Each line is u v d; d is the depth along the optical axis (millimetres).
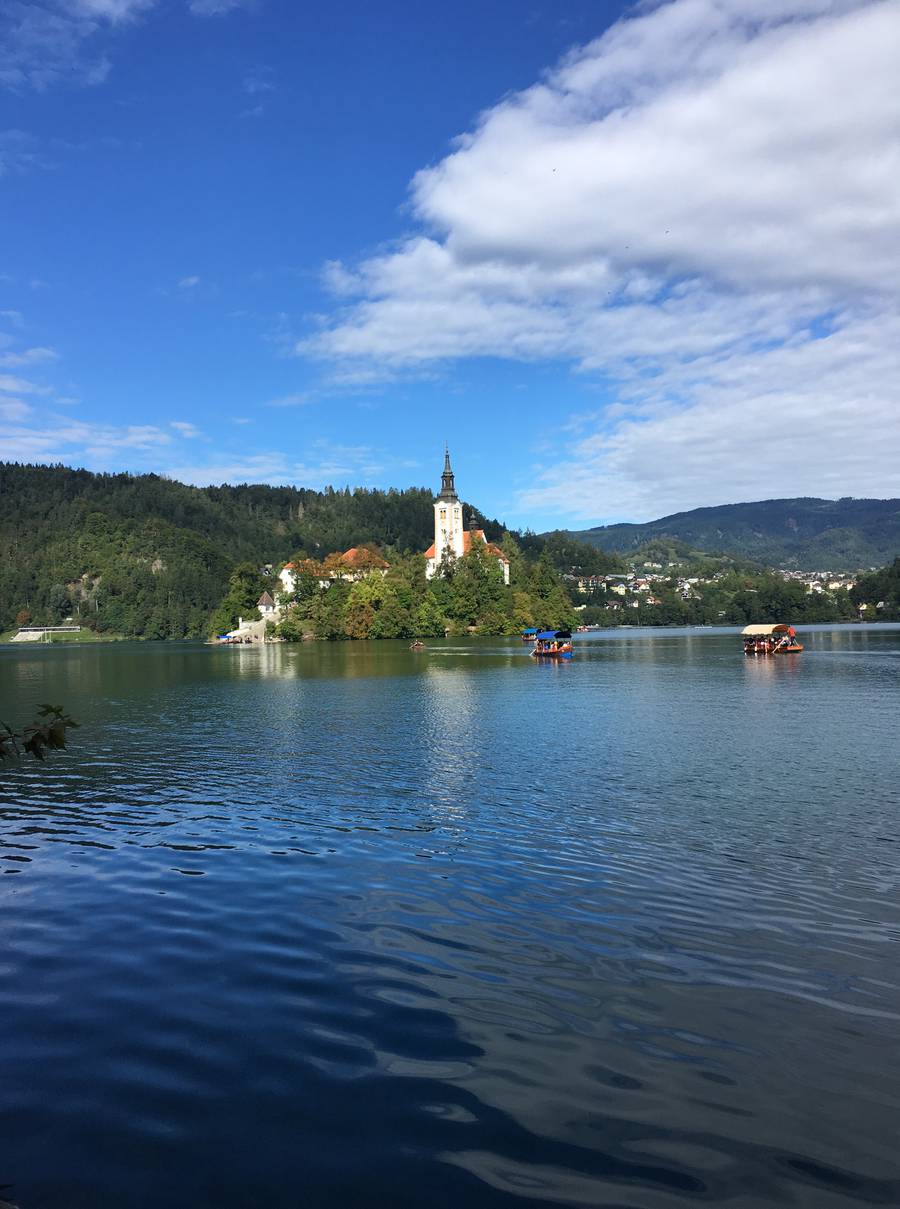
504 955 13656
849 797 24969
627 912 15609
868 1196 7914
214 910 15906
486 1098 9508
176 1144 8664
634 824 21984
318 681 74375
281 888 17188
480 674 80312
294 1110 9250
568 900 16297
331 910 15844
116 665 109750
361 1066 10195
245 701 57188
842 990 12375
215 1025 11266
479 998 12078
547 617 193125
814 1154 8555
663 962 13367
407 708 51125
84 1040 10859
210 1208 7688
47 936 14602
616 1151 8570
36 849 20391
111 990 12383
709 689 61438
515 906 15977
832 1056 10492
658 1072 10094
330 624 173000
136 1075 9984
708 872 17938
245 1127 8945
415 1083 9805
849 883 17156
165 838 21312
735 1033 11070
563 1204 7762
